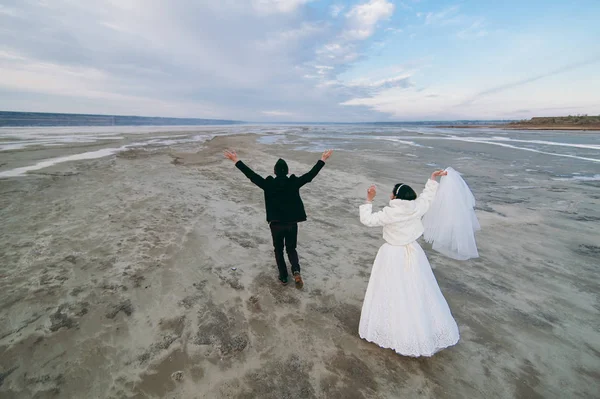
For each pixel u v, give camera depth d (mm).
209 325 2988
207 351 2643
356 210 7043
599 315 3273
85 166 10508
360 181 9758
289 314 3213
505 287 3832
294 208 3494
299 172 10984
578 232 5609
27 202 6535
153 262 4227
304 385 2326
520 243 5160
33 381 2275
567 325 3107
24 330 2809
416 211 2543
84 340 2719
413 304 2471
